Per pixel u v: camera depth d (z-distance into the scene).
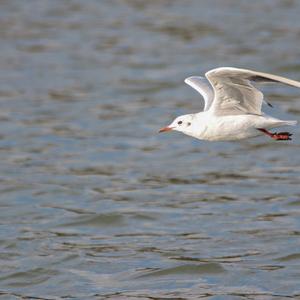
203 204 17.06
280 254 14.40
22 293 13.38
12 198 17.55
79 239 15.38
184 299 12.87
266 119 11.88
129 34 31.78
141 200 17.34
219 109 12.00
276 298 12.84
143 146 20.97
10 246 15.02
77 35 31.66
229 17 33.59
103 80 26.56
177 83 26.19
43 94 25.22
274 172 19.02
